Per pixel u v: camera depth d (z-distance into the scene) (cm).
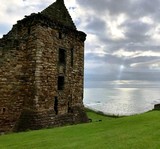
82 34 3366
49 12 2866
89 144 1372
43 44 2681
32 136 1816
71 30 3138
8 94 2528
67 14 3188
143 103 11900
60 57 2988
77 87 3266
